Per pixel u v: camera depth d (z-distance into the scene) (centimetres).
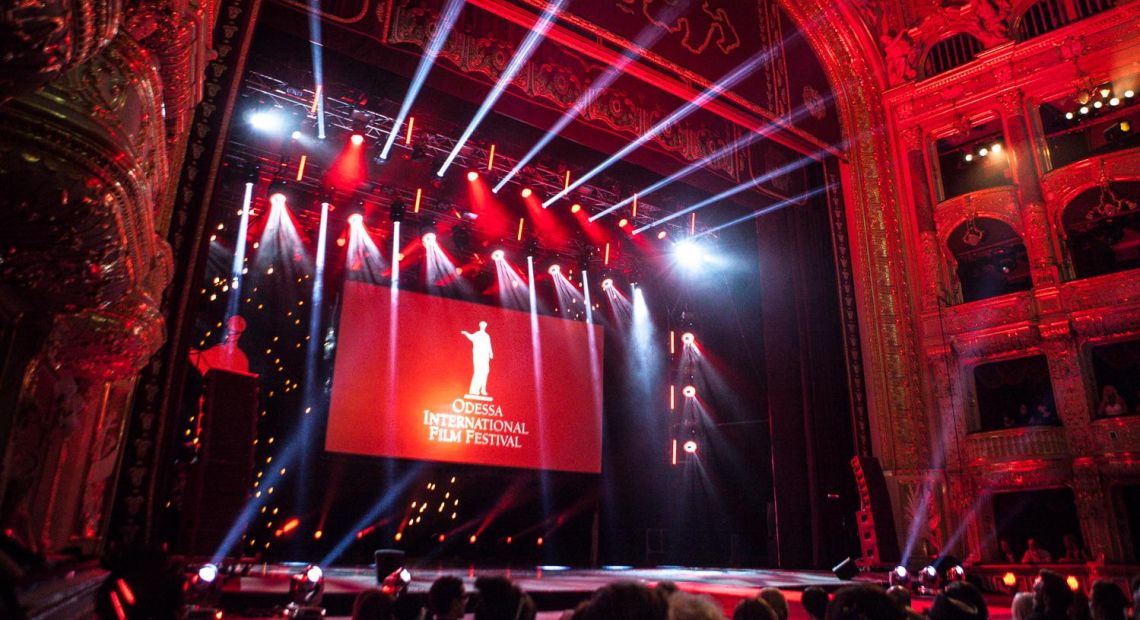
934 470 1698
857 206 1934
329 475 1714
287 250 1791
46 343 466
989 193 1781
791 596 1076
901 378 1780
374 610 333
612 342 2114
